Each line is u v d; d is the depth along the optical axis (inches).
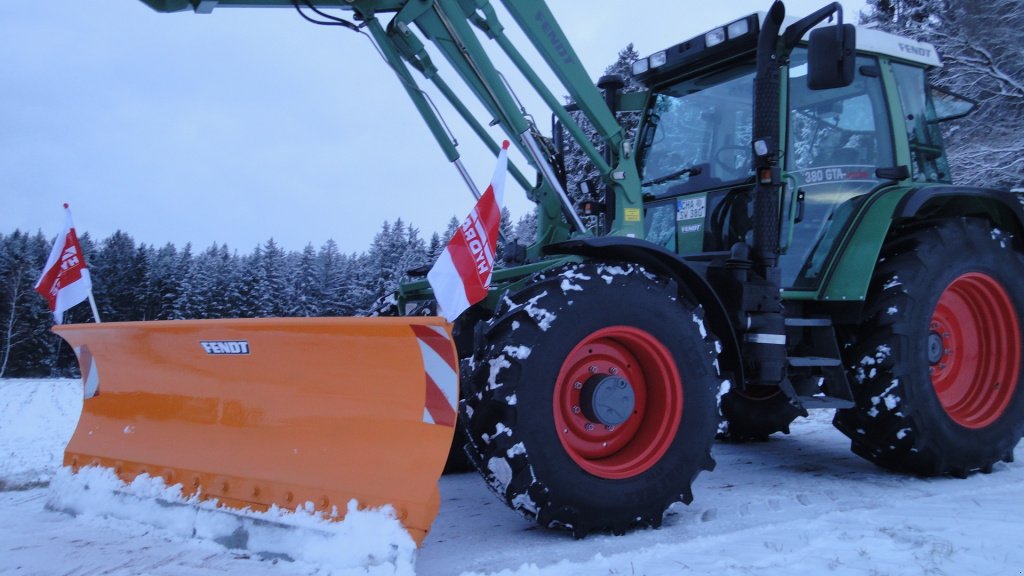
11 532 115.9
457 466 171.2
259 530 104.3
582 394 115.6
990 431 158.4
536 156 142.6
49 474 175.9
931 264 151.3
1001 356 166.1
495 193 108.4
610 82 180.5
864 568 96.2
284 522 102.7
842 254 152.2
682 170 168.6
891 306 147.6
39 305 1598.2
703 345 122.5
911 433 148.3
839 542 108.6
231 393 119.6
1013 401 162.6
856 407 152.2
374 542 94.4
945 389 163.3
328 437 108.0
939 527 116.0
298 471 107.3
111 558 101.7
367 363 106.0
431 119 155.6
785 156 151.8
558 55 144.3
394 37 145.5
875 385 148.4
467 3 138.5
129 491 122.3
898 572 94.3
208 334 119.3
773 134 136.6
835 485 151.9
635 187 151.0
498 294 155.4
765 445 202.4
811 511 130.0
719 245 158.4
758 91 137.6
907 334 147.0
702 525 120.3
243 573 95.0
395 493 98.2
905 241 155.9
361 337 104.2
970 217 164.9
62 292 161.2
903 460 153.6
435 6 134.4
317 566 95.9
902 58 173.5
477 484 159.2
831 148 160.4
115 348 135.9
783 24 149.5
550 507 107.6
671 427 118.9
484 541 113.3
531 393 106.3
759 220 136.9
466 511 134.0
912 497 140.9
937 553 100.7
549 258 157.6
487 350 111.7
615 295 115.0
